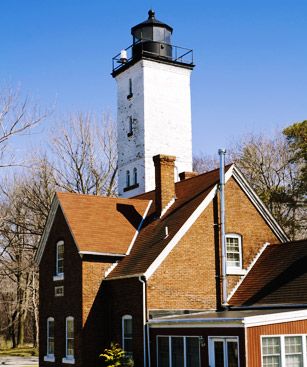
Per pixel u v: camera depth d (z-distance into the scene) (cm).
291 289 2266
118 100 4709
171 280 2448
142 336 2367
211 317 2064
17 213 4569
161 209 2848
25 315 5903
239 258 2662
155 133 4372
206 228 2588
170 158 2911
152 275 2408
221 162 2648
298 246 2533
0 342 6081
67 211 2805
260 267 2627
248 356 1842
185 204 2728
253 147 5347
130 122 4544
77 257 2681
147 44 4459
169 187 2889
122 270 2591
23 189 4559
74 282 2691
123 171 4566
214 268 2572
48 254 3014
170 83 4500
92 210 2878
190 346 2130
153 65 4434
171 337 2227
